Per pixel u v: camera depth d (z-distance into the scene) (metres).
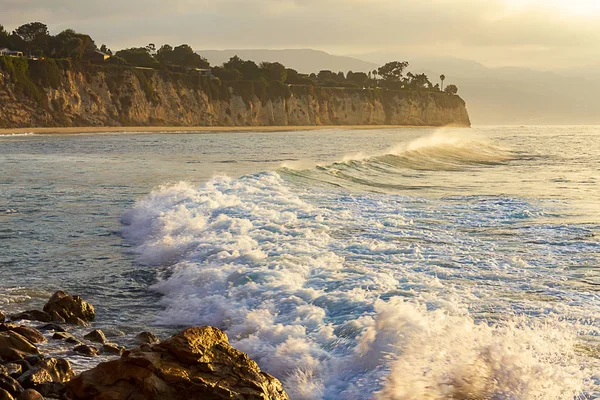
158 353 6.45
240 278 11.38
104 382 6.34
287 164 40.03
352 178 31.66
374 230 16.33
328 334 8.51
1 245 15.95
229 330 9.33
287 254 13.09
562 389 6.81
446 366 7.18
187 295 11.24
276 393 6.39
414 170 38.88
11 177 32.19
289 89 171.50
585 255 13.77
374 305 9.41
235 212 18.03
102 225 18.62
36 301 11.27
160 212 18.83
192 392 6.11
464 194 25.53
